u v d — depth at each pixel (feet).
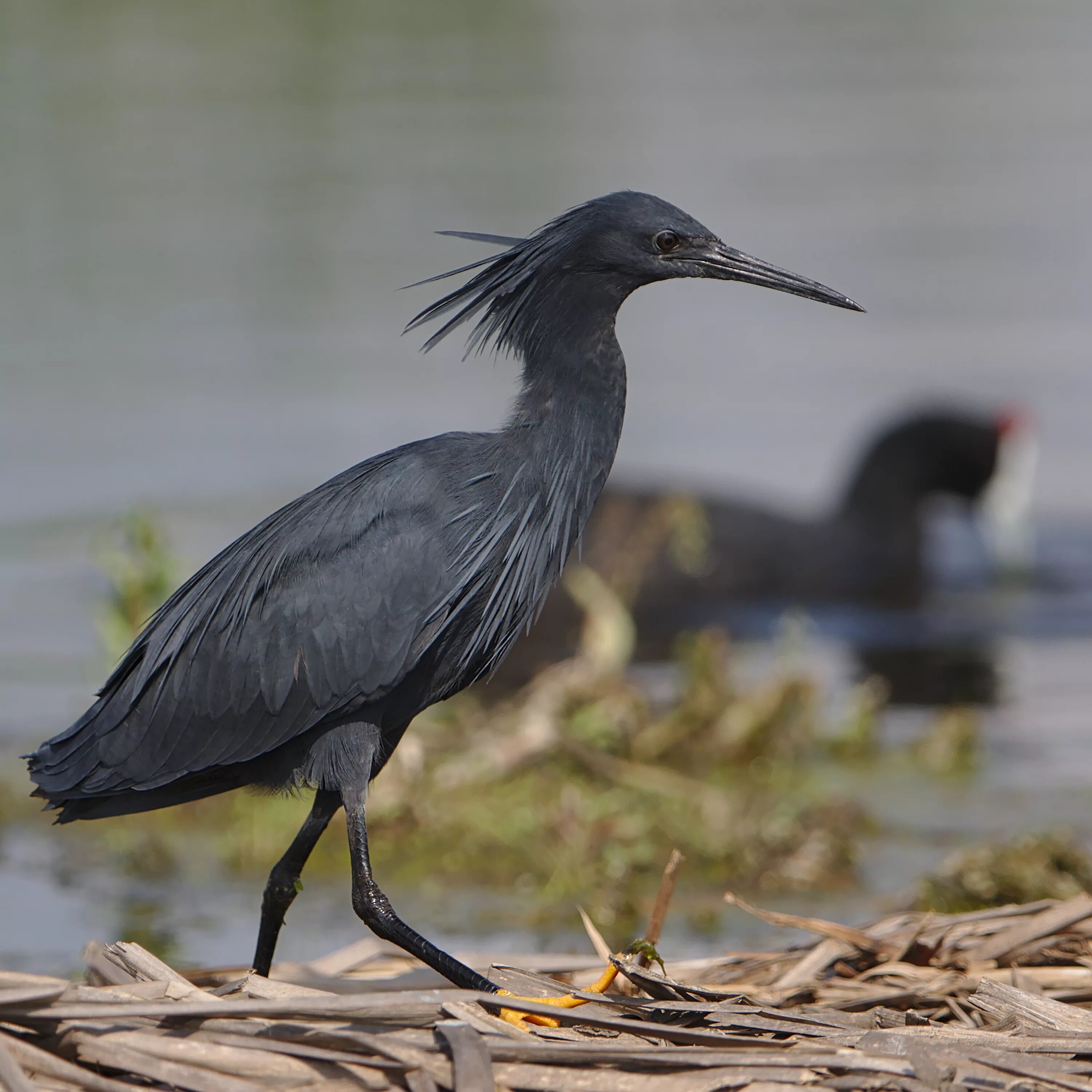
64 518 59.41
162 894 33.40
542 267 25.39
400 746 37.73
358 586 23.99
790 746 40.78
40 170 92.48
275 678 24.03
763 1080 18.19
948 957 24.08
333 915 32.07
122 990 19.34
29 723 43.80
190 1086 18.22
